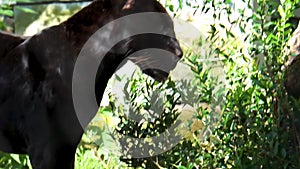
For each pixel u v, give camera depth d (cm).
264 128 341
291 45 377
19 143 321
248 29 385
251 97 352
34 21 539
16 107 313
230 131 353
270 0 378
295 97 371
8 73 316
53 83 307
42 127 307
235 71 362
